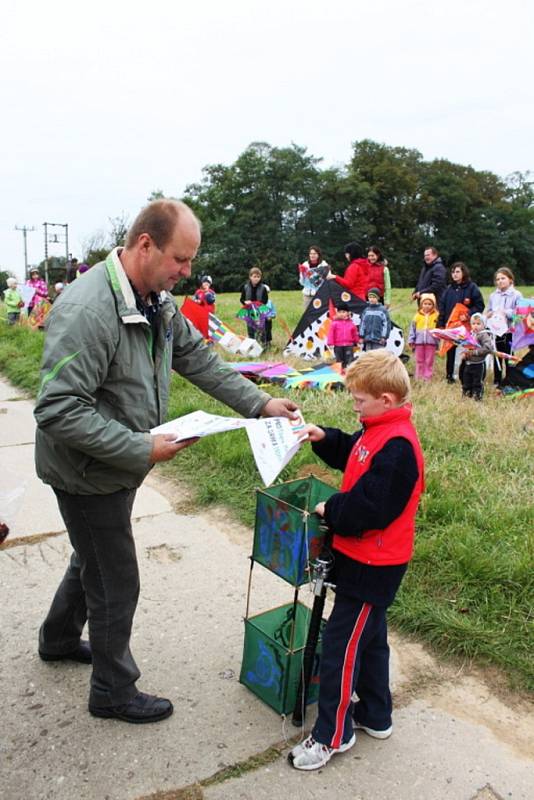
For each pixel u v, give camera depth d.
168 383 2.54
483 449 5.41
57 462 2.34
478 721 2.65
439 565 3.56
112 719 2.63
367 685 2.51
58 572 3.78
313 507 2.86
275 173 65.25
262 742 2.52
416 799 2.27
